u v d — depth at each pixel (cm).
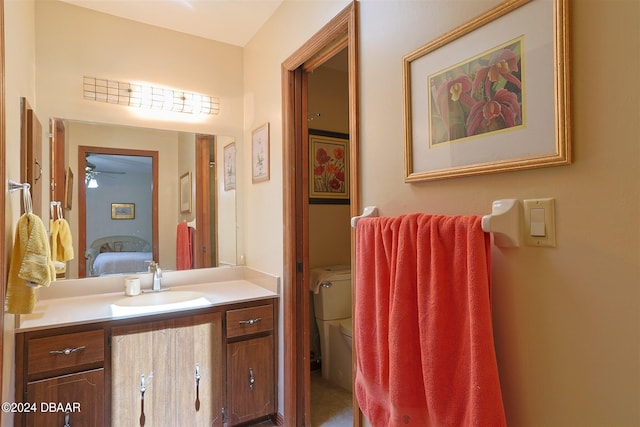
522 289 87
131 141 228
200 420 189
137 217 230
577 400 77
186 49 244
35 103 198
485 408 84
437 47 109
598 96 74
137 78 228
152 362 177
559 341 80
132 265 227
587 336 76
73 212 209
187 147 246
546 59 82
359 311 120
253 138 249
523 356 87
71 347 159
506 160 90
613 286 72
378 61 133
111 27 220
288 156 205
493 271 93
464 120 101
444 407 91
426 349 95
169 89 237
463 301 89
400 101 123
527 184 86
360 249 122
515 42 89
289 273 205
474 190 99
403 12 123
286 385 206
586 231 76
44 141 201
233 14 220
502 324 91
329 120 304
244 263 261
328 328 273
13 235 141
